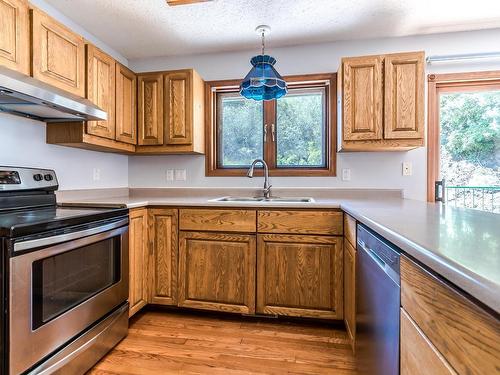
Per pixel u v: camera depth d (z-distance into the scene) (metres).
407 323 0.83
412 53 2.17
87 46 2.03
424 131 2.17
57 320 1.37
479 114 2.47
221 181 2.80
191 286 2.18
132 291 2.03
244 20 2.25
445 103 2.53
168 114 2.54
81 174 2.38
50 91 1.55
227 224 2.13
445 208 1.61
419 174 2.52
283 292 2.07
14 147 1.86
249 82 1.98
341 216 2.00
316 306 2.03
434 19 2.24
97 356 1.64
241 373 1.57
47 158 2.08
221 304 2.14
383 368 1.03
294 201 2.30
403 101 2.18
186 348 1.80
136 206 2.07
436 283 0.66
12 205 1.71
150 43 2.62
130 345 1.83
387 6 2.07
